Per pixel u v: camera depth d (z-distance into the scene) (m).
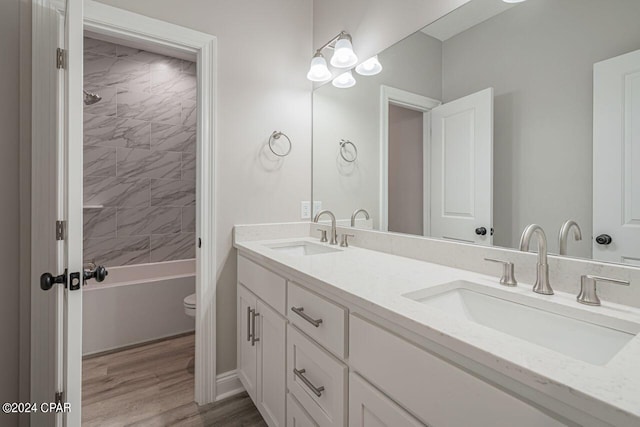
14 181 1.34
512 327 0.89
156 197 3.02
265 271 1.42
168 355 2.23
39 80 1.35
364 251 1.58
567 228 0.95
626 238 0.84
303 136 2.06
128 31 1.52
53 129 1.37
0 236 1.31
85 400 1.71
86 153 2.71
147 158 2.97
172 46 1.65
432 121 1.35
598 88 0.89
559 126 0.97
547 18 0.99
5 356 1.33
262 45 1.90
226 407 1.67
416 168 1.42
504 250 1.07
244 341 1.68
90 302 2.22
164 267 3.02
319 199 2.02
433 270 1.16
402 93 1.49
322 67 1.78
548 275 0.92
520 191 1.06
